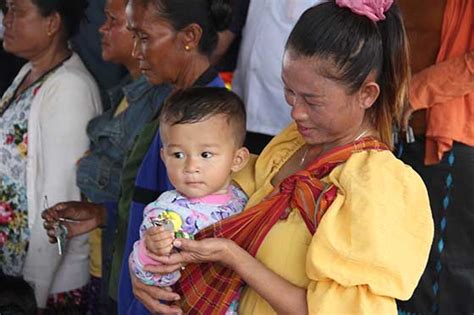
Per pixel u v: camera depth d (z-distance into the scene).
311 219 1.62
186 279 1.76
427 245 1.56
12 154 3.09
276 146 1.88
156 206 1.79
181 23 2.14
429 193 2.85
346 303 1.55
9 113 3.13
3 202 3.12
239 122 1.82
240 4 3.05
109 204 2.75
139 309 2.08
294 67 1.60
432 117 2.75
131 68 2.92
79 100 3.03
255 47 2.99
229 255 1.63
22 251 3.12
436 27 2.78
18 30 3.06
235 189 1.88
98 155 2.83
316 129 1.66
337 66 1.57
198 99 1.77
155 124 2.25
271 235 1.68
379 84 1.66
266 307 1.71
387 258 1.51
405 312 2.96
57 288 3.14
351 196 1.55
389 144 1.71
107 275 2.74
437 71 2.73
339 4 1.62
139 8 2.17
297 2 2.88
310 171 1.66
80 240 3.11
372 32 1.60
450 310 2.89
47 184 3.03
